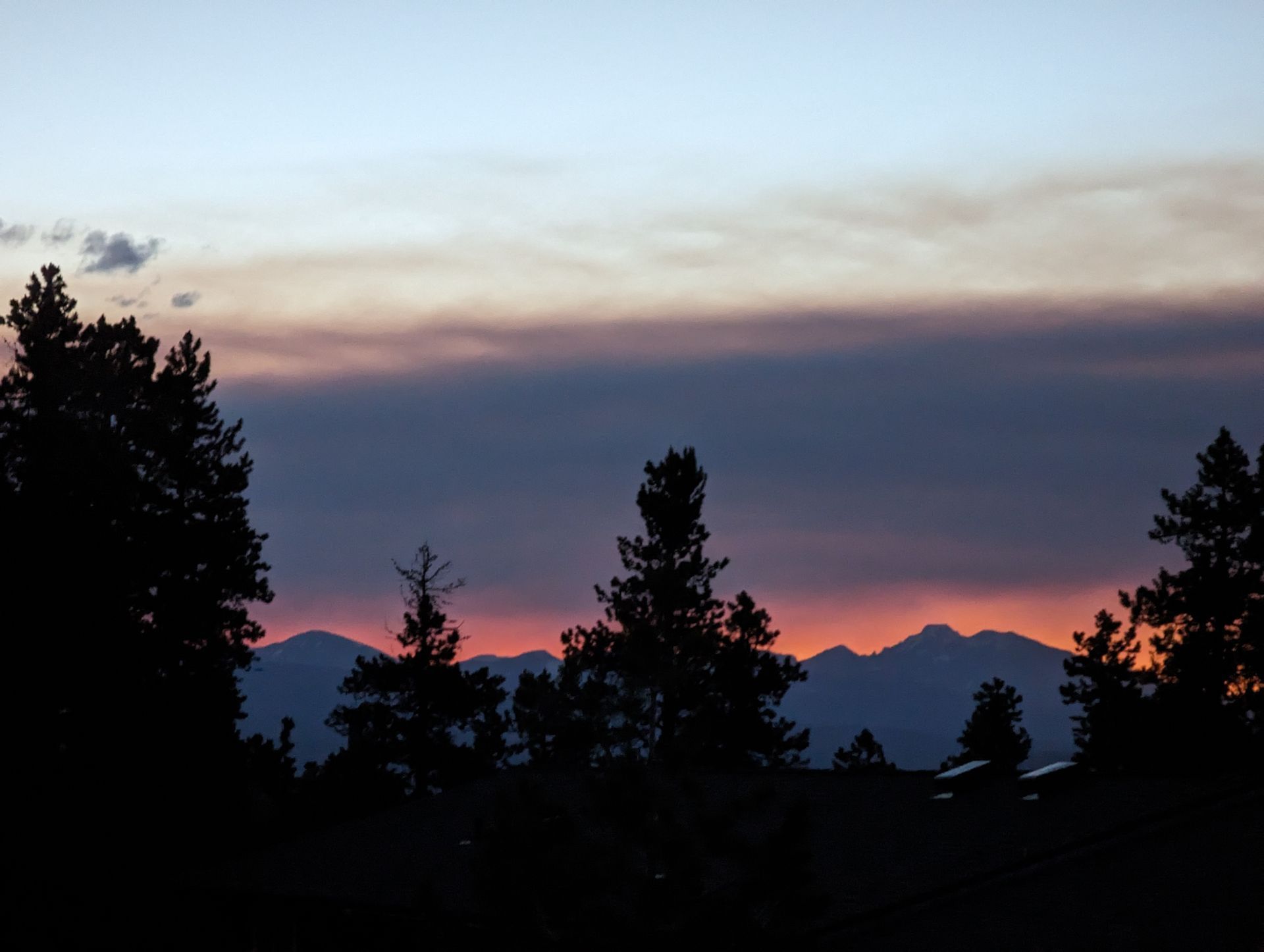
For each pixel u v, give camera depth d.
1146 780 36.31
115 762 58.00
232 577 71.75
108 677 58.81
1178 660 83.44
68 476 64.94
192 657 70.06
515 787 48.38
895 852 34.41
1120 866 31.12
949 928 30.08
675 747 28.77
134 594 66.94
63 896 55.19
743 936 25.50
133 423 71.69
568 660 81.94
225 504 72.88
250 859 48.97
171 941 48.66
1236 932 28.20
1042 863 31.83
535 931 26.58
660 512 87.19
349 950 40.56
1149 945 28.16
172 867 59.25
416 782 95.88
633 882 26.59
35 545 58.84
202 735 62.16
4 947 52.97
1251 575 82.75
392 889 39.59
